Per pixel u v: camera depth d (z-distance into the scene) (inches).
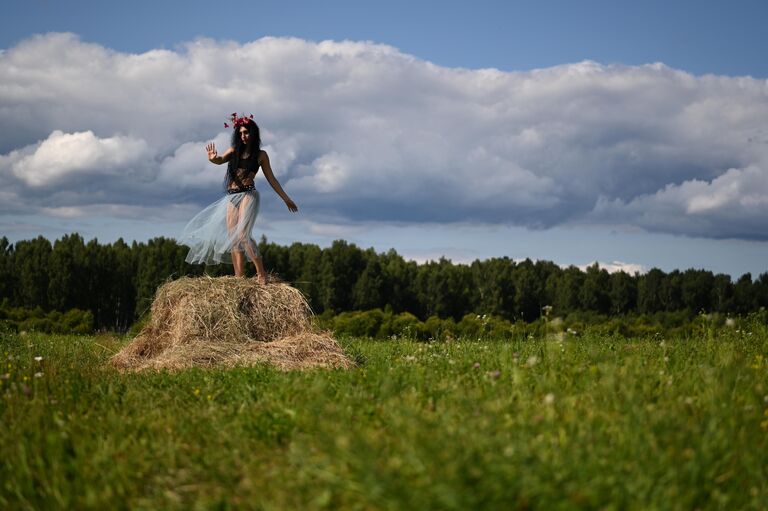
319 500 137.6
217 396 263.0
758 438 181.5
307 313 394.3
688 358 291.0
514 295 2891.2
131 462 178.2
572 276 2888.8
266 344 363.9
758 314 420.2
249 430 203.2
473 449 145.8
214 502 151.0
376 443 163.3
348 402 218.2
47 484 167.2
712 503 146.8
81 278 2410.2
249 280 397.1
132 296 2482.8
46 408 239.1
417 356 356.2
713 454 163.5
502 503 128.3
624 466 151.0
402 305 2839.6
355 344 492.1
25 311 1257.4
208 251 427.8
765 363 296.8
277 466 168.1
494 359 304.5
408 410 175.6
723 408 196.2
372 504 132.9
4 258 2402.8
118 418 222.5
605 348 344.5
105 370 340.5
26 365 337.1
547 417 177.6
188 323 367.9
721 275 2630.4
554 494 132.1
